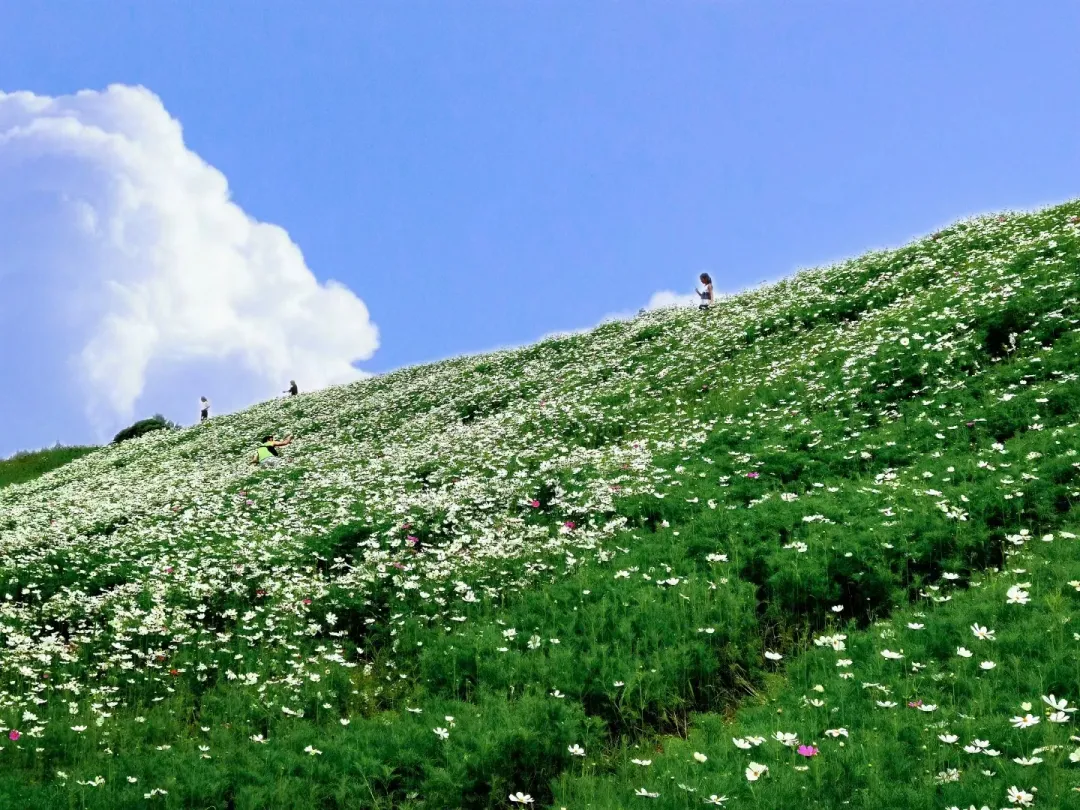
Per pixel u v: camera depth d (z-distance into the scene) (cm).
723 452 1495
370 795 679
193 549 1485
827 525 1074
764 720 732
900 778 594
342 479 1903
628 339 2964
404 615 1090
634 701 809
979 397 1389
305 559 1371
